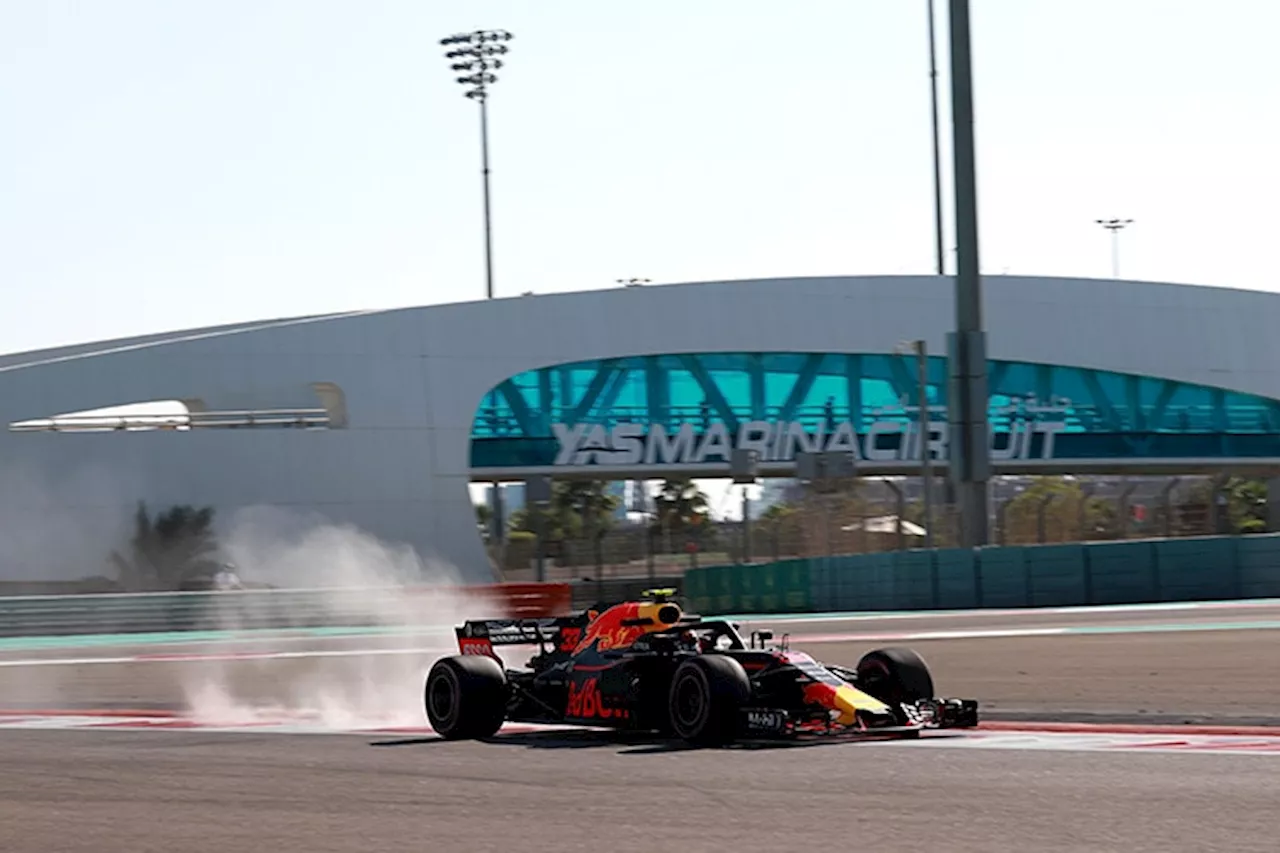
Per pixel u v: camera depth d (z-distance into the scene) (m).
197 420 119.81
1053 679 41.69
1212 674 41.28
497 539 124.38
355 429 118.75
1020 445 135.12
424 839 18.31
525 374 125.06
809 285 130.62
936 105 129.62
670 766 23.97
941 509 103.88
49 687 48.75
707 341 127.75
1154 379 138.12
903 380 132.25
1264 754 24.02
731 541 122.56
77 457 111.81
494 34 161.75
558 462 125.25
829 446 130.00
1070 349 135.75
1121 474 142.62
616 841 17.77
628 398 127.50
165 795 22.67
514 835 18.39
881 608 87.69
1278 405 141.38
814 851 16.83
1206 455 139.25
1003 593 83.88
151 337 127.44
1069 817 18.44
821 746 26.08
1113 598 82.56
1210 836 17.02
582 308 125.88
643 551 125.75
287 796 22.20
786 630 69.25
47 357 125.19
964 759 24.05
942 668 46.78
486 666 29.59
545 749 27.11
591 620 29.55
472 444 124.19
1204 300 139.75
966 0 87.62
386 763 25.78
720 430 128.00
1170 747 25.30
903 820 18.56
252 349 117.31
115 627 82.38
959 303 88.69
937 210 131.88
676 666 27.11
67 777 25.19
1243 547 82.56
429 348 121.69
